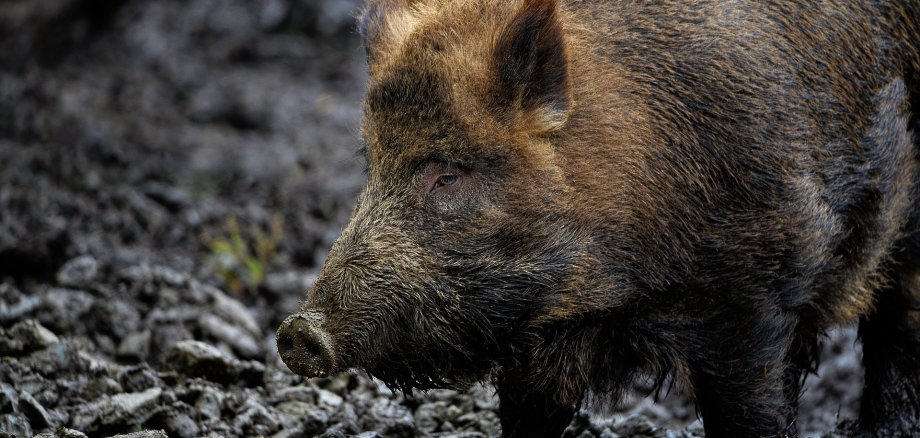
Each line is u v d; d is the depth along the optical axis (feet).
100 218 66.23
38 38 102.32
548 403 39.52
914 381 42.96
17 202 65.05
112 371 43.50
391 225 34.60
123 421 40.45
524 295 35.29
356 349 34.19
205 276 61.26
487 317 35.17
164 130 87.97
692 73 36.45
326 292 34.24
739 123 36.27
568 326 36.96
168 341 51.11
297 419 43.65
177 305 54.03
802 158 37.01
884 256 40.06
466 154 34.60
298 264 66.95
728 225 36.32
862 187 39.04
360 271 34.32
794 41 37.83
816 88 37.93
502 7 35.50
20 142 80.18
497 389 39.60
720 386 37.45
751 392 37.35
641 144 36.01
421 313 34.65
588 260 35.76
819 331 41.01
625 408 51.67
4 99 87.40
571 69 35.76
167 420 40.88
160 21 108.78
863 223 39.42
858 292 39.91
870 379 43.80
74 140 81.20
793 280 37.06
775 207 36.40
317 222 71.26
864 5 39.70
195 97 94.63
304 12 110.22
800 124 37.11
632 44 36.58
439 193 34.71
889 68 40.29
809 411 54.34
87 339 50.57
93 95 93.71
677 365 37.42
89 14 105.91
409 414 44.75
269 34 109.09
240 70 102.83
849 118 38.75
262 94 95.50
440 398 47.50
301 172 80.59
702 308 36.86
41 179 71.72
